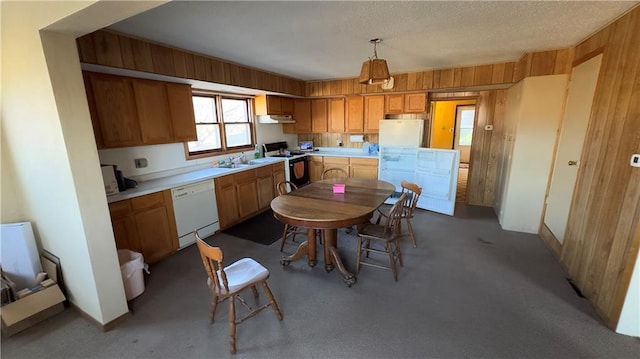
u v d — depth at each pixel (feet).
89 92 8.22
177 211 10.32
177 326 6.70
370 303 7.39
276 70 13.71
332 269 9.11
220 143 14.34
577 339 6.08
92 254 6.28
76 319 7.00
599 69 7.76
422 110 15.43
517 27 7.78
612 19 7.06
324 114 18.07
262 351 5.90
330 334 6.33
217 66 11.09
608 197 6.79
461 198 17.35
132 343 6.23
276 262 9.70
